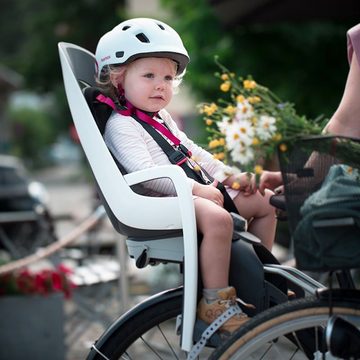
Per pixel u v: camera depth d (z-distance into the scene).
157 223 2.91
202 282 2.89
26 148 53.50
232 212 3.08
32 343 5.60
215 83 9.05
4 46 51.31
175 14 9.78
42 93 38.88
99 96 3.19
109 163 2.94
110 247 8.57
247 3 6.70
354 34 2.84
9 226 9.02
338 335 2.49
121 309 5.52
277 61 8.79
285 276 2.88
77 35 35.19
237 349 2.62
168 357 3.60
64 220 19.02
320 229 2.49
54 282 5.65
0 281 5.62
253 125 2.59
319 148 2.51
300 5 6.82
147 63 3.14
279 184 3.01
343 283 2.78
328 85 8.70
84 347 6.27
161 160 3.15
